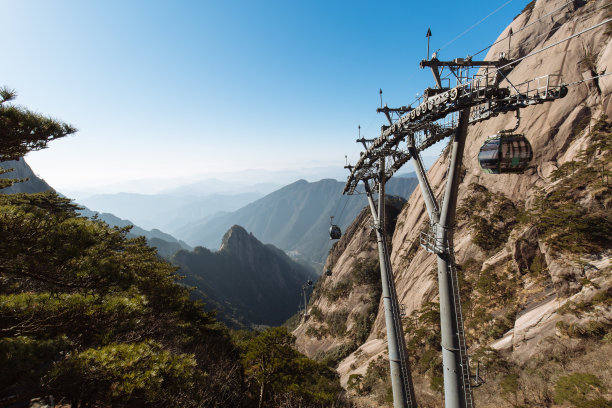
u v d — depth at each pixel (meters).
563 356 18.62
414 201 75.06
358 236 106.00
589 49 41.69
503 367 21.81
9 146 8.41
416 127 16.58
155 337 19.56
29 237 7.63
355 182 33.78
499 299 31.72
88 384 8.38
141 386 8.00
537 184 41.78
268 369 21.50
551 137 42.56
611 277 20.12
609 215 25.69
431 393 25.70
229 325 153.12
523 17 58.75
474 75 12.15
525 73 50.44
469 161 56.56
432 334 35.78
